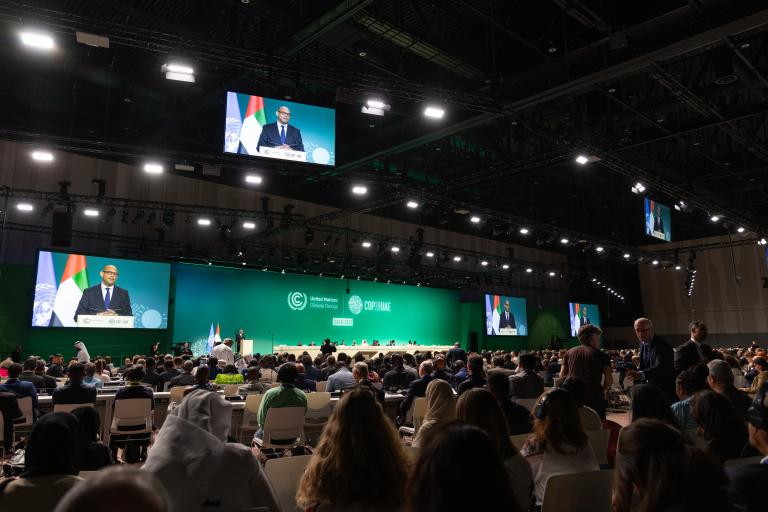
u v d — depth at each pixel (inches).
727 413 123.5
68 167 717.9
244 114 388.8
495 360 361.1
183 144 733.9
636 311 1269.7
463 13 465.4
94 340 680.4
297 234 920.3
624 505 67.0
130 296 703.7
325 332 925.2
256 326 849.5
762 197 912.3
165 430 86.4
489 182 693.9
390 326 1013.8
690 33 377.4
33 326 630.5
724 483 60.7
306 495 89.0
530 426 175.5
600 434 165.2
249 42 503.8
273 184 908.6
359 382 259.1
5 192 597.3
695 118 526.3
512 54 491.2
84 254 674.8
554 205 1059.9
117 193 753.6
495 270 1173.7
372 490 85.7
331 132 416.5
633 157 690.8
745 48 443.8
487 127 693.3
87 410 149.7
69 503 29.2
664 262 1048.2
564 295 1339.8
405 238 1063.0
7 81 621.6
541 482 126.3
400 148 621.0
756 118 632.4
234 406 291.7
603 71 418.0
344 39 467.5
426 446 51.8
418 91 407.2
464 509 45.7
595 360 237.0
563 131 527.5
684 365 230.4
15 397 251.9
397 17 443.8
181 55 340.8
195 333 789.2
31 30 296.7
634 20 399.5
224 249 826.8
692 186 727.7
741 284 1143.0
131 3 449.7
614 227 1081.4
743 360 525.3
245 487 87.6
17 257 677.3
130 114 684.1
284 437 247.9
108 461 148.3
